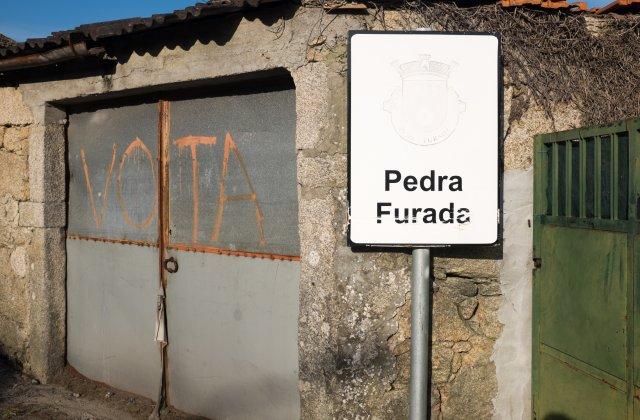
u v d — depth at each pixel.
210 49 3.73
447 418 3.35
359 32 3.09
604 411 2.72
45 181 4.87
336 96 3.28
